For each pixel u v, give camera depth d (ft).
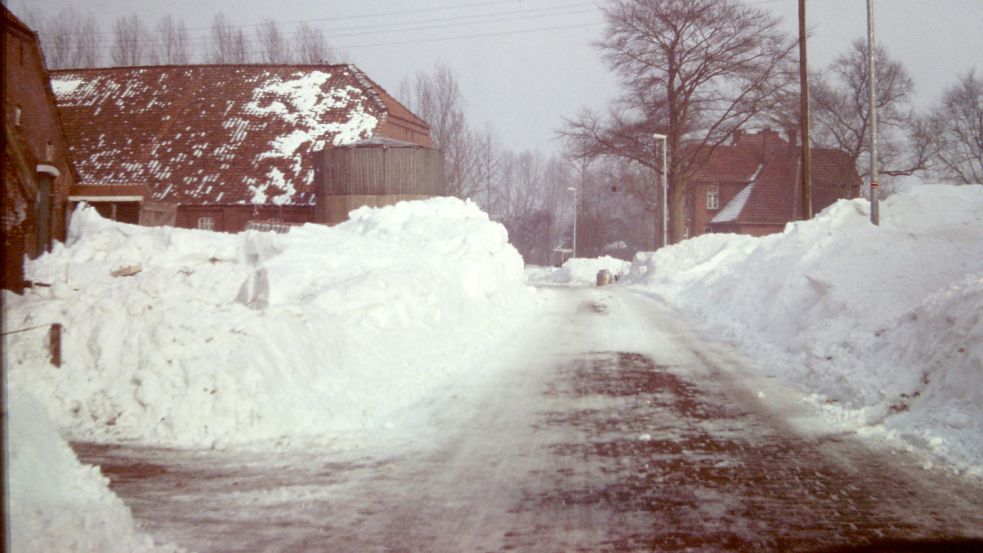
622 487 24.68
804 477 25.53
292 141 167.73
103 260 58.95
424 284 54.80
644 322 71.56
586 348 55.21
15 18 82.12
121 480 25.46
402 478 25.79
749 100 175.22
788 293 61.00
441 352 49.44
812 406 36.50
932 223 63.62
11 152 78.28
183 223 156.66
